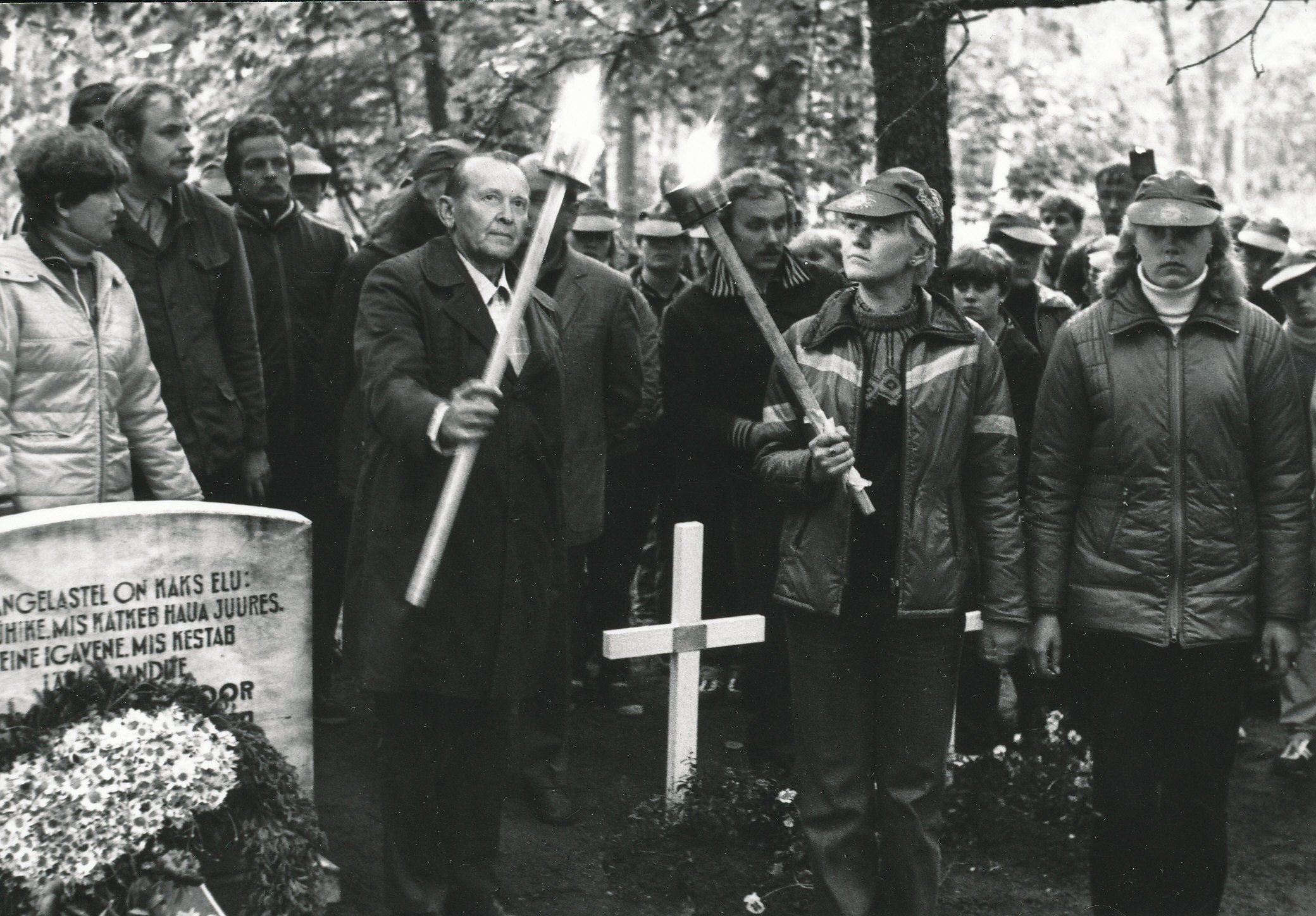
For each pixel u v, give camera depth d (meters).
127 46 9.75
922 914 3.97
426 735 3.87
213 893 3.54
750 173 5.23
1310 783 5.68
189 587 3.82
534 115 8.89
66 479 3.92
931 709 3.96
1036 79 12.97
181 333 4.77
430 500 3.77
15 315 3.85
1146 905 4.15
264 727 3.96
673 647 4.82
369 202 10.85
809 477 3.91
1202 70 19.77
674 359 5.28
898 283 4.00
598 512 5.38
